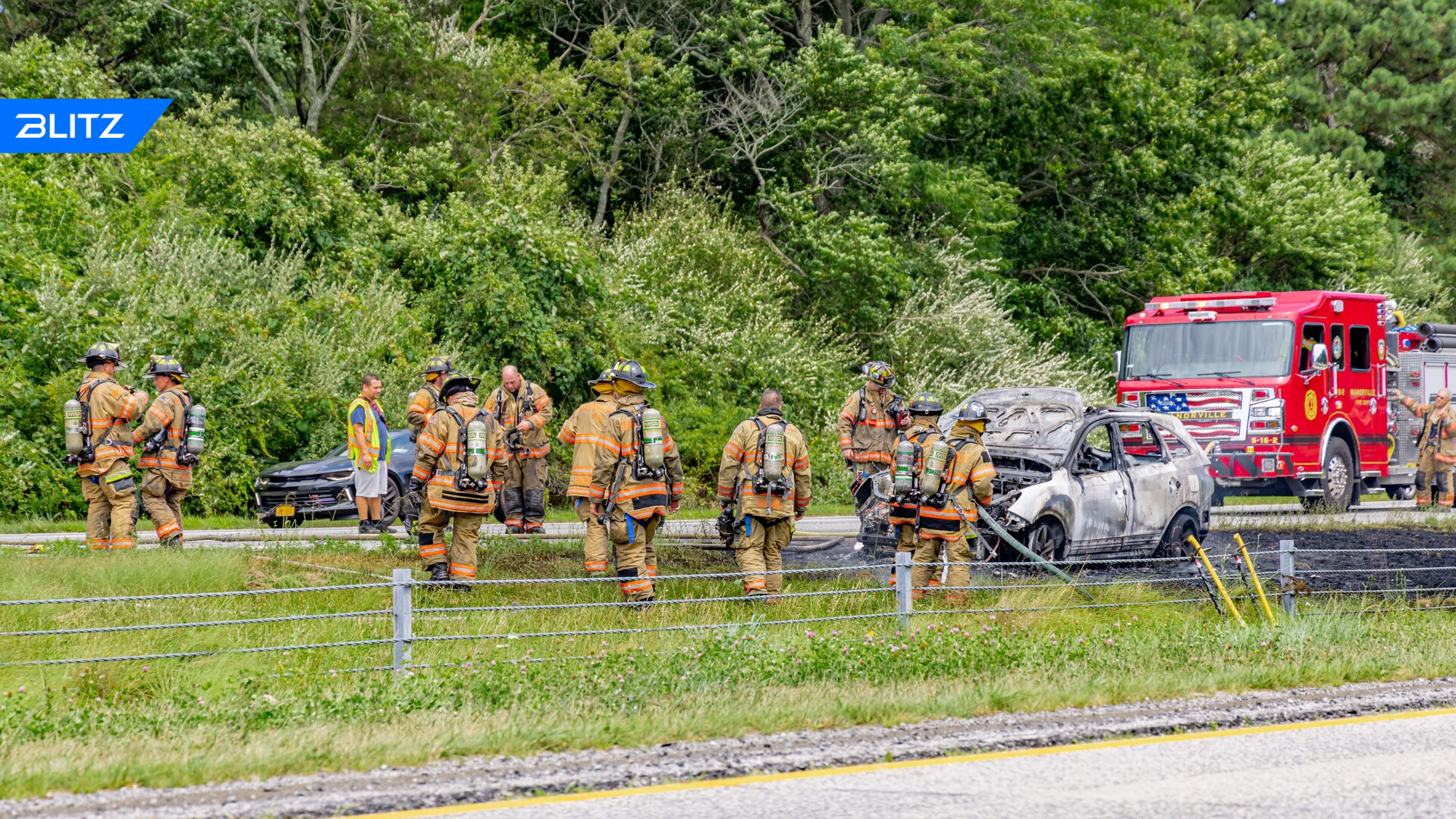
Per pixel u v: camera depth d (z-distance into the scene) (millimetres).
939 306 56438
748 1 59594
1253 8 103062
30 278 36594
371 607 19750
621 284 48062
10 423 33875
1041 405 27172
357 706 14070
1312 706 14891
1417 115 94188
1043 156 66938
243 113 61312
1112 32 66375
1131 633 19406
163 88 57906
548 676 15625
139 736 12711
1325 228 70500
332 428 37812
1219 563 25703
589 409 21250
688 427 45344
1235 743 13102
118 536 23141
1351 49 97938
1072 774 11719
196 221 42875
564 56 62125
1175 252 64312
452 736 12461
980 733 13195
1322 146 93938
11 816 9773
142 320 36719
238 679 16016
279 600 19656
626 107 60844
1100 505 24531
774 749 12445
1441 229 96875
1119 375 38625
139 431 23344
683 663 16156
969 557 21328
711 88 65500
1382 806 10734
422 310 42875
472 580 18094
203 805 10133
